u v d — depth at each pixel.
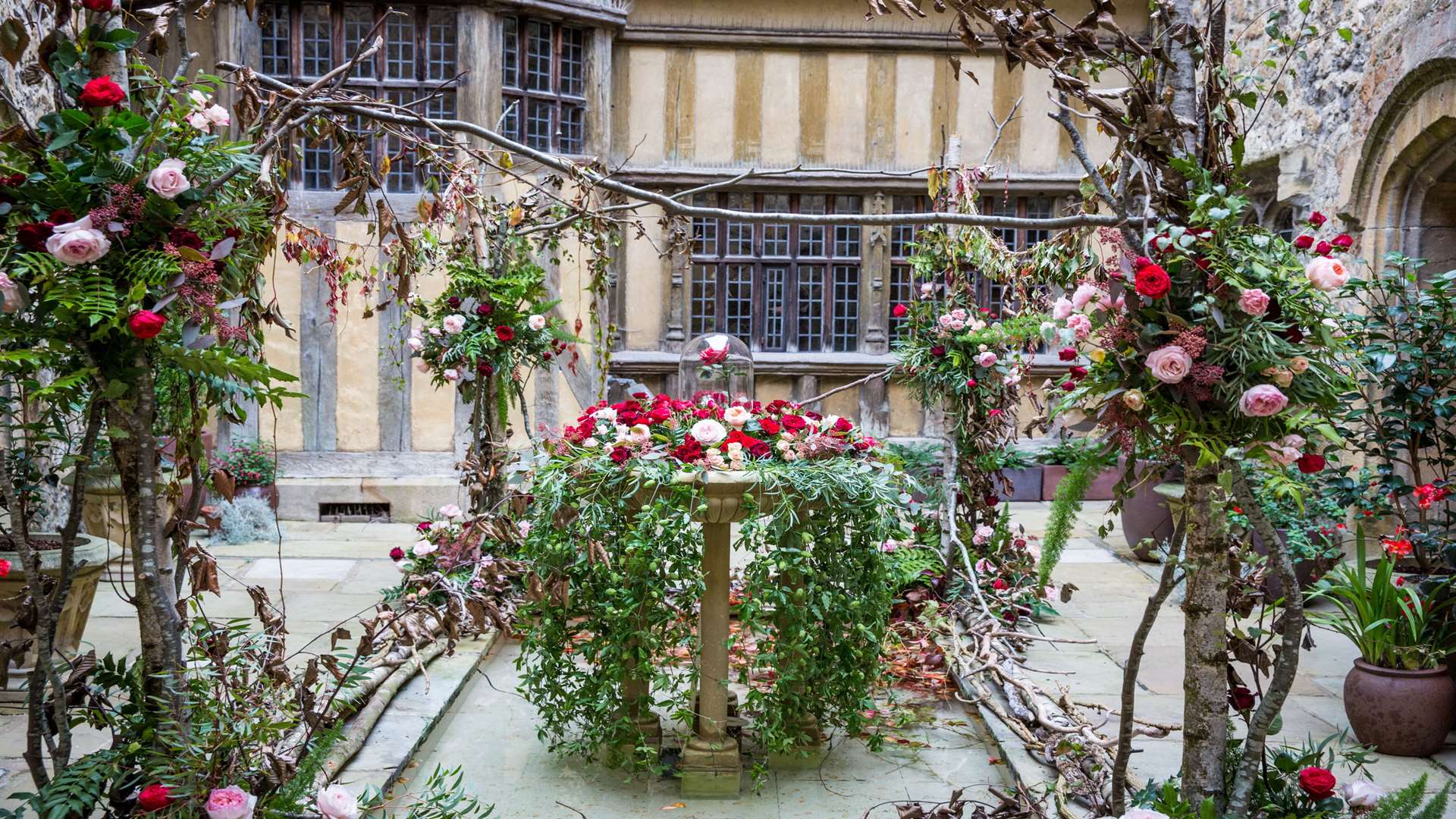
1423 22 5.58
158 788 2.42
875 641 3.86
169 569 2.68
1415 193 6.03
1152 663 5.02
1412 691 3.90
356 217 8.22
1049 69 2.67
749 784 3.72
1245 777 2.63
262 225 2.68
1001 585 5.77
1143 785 3.50
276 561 6.85
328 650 4.84
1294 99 7.07
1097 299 2.60
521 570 5.28
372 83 8.26
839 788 3.71
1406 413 4.71
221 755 2.62
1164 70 2.70
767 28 9.73
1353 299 6.22
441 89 3.03
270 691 2.88
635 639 3.65
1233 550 2.87
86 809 2.62
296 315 8.27
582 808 3.53
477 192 5.26
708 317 10.03
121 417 2.55
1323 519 5.74
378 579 6.44
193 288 2.43
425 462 8.42
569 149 9.06
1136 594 6.38
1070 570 7.00
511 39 8.55
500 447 5.57
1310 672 4.96
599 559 3.54
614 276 9.74
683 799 3.60
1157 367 2.44
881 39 9.80
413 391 8.39
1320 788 2.58
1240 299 2.42
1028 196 10.07
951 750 4.06
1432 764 3.87
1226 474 2.44
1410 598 4.06
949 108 9.91
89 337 2.43
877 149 9.91
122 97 2.41
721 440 3.57
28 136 2.45
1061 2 9.49
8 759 3.60
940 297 6.19
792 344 10.13
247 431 8.22
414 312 5.53
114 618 5.40
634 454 3.60
